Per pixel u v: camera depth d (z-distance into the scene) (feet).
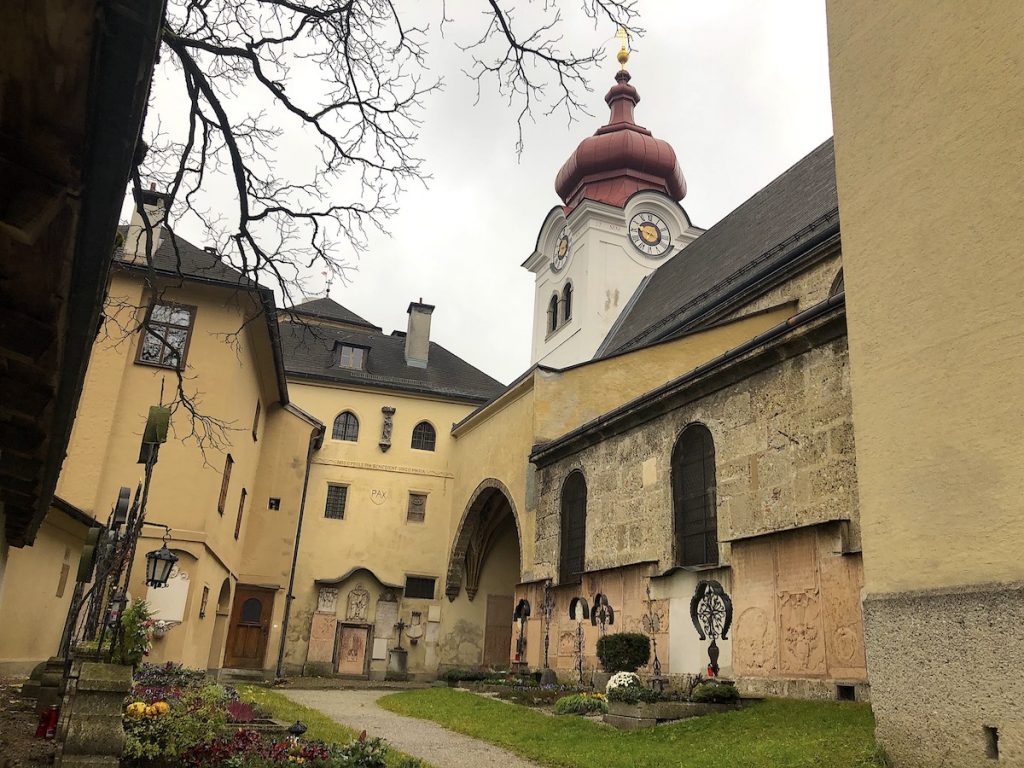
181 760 26.22
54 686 34.40
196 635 67.41
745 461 48.14
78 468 63.52
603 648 54.29
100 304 15.05
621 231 129.08
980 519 22.52
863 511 26.71
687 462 55.16
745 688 44.01
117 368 66.28
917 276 26.05
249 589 96.58
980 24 25.04
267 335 76.13
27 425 20.86
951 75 25.91
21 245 12.17
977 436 23.04
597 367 81.15
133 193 30.63
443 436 116.57
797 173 84.69
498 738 39.73
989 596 21.59
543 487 77.82
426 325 128.77
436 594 108.99
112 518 32.04
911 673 23.62
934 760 22.47
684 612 51.24
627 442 62.64
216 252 35.19
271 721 38.42
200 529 65.36
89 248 13.12
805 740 29.60
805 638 40.37
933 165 26.11
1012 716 20.47
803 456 43.45
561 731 40.47
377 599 106.42
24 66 9.17
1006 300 22.84
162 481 65.31
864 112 29.55
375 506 111.04
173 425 66.69
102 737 23.06
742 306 74.28
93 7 8.51
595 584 63.46
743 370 49.16
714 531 50.88
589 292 124.36
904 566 24.71
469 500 104.88
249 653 95.25
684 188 143.33
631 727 39.19
